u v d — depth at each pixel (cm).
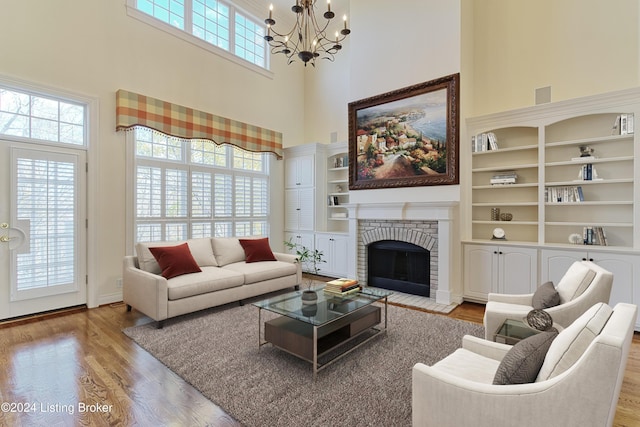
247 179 571
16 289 334
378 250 483
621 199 356
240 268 413
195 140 495
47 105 355
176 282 336
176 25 476
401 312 369
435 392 129
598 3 370
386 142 464
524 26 417
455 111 401
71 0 368
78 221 374
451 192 411
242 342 284
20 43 333
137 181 429
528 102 412
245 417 182
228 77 536
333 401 197
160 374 229
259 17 589
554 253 353
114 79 403
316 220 582
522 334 213
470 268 407
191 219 489
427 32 425
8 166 329
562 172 389
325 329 251
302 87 673
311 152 588
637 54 348
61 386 213
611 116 361
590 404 99
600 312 125
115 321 336
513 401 112
